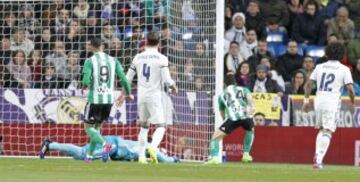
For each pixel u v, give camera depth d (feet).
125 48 163.84
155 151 132.36
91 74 128.77
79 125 156.04
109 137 141.49
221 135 141.90
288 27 193.88
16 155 157.79
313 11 192.13
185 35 156.35
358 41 187.11
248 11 191.52
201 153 154.10
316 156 127.34
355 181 92.53
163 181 84.17
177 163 133.90
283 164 151.43
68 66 165.17
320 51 188.96
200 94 154.30
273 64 181.98
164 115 147.13
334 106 125.59
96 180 83.10
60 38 166.91
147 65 131.64
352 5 198.59
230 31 187.42
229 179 90.27
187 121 153.58
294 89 170.91
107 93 129.39
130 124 154.10
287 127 161.68
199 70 154.81
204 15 155.02
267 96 162.71
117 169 106.32
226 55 181.88
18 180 81.76
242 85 172.55
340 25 191.72
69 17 167.94
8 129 157.99
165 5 159.12
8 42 167.02
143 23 163.12
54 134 156.76
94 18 166.50
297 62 181.57
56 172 96.84
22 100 157.79
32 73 165.48
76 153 142.61
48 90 157.07
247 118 144.36
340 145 160.35
